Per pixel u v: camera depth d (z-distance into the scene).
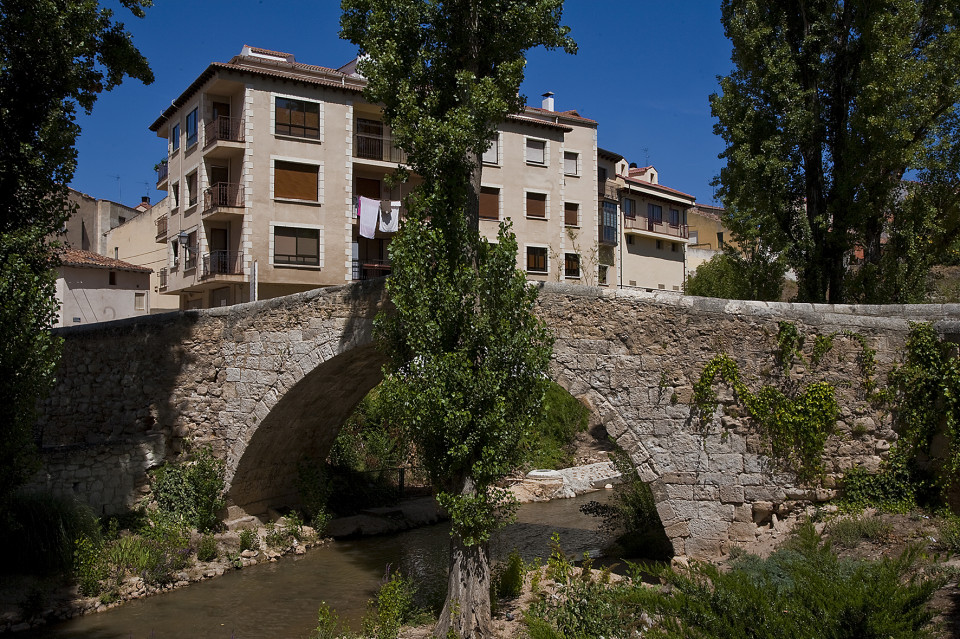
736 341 13.73
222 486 19.42
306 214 31.17
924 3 18.64
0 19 15.63
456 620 11.98
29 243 15.36
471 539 11.88
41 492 16.92
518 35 13.66
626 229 44.91
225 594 16.34
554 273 37.09
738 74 20.47
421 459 13.03
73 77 16.62
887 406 13.30
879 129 17.39
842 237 18.56
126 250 44.47
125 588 15.99
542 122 37.00
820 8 19.48
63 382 21.53
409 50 13.80
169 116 35.47
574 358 14.20
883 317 13.60
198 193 31.66
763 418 13.52
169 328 20.02
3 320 13.30
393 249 12.80
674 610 7.64
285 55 35.34
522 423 12.14
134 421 20.20
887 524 12.45
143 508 19.16
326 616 13.21
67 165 16.70
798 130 18.89
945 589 10.16
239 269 30.16
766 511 13.49
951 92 17.75
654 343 14.00
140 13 18.23
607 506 20.59
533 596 13.68
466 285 12.43
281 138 30.81
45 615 14.43
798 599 7.08
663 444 13.89
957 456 12.52
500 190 35.88
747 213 19.78
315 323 17.44
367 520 22.30
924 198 18.17
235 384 19.09
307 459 22.34
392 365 13.02
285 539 19.84
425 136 12.77
